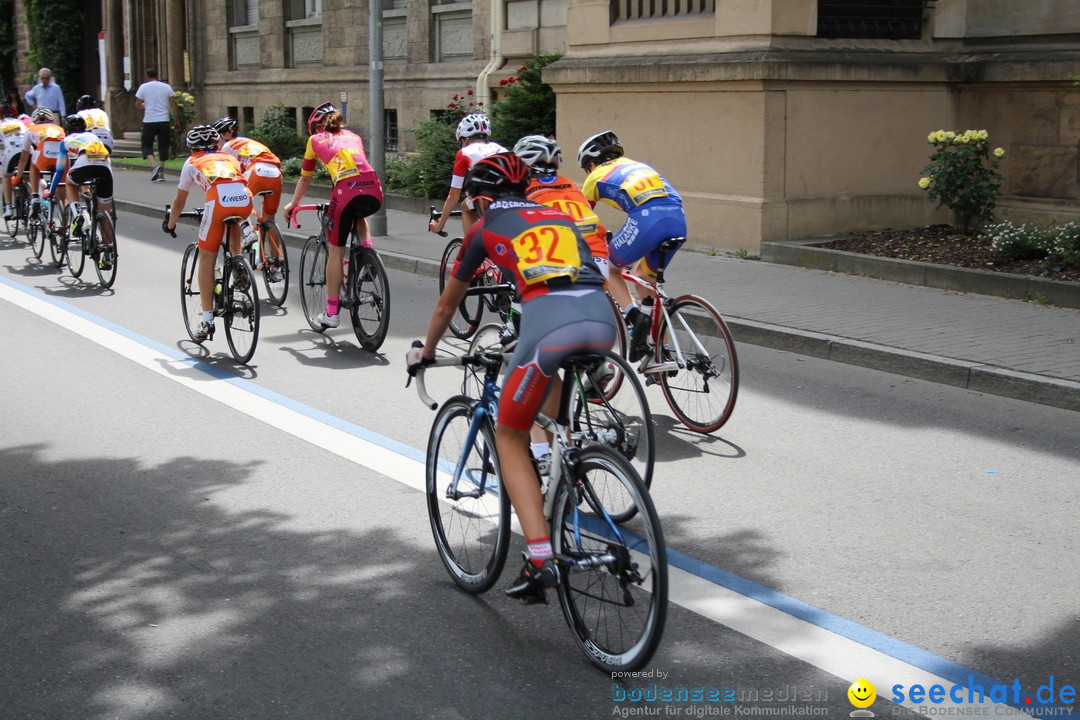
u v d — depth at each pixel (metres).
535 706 3.78
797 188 13.04
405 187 19.03
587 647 4.05
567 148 15.52
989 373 7.88
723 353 6.71
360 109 23.55
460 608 4.55
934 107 13.72
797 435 6.91
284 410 7.43
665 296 7.10
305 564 4.98
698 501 5.73
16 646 4.21
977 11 13.61
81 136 11.92
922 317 9.68
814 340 9.05
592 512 3.96
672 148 13.91
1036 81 12.85
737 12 12.98
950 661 4.07
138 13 31.02
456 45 21.17
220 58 28.66
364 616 4.47
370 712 3.74
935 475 6.14
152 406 7.52
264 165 10.80
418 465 6.32
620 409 5.75
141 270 13.32
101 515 5.57
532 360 3.99
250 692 3.87
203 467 6.29
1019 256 11.15
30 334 9.73
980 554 5.05
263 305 11.27
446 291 4.33
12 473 6.20
